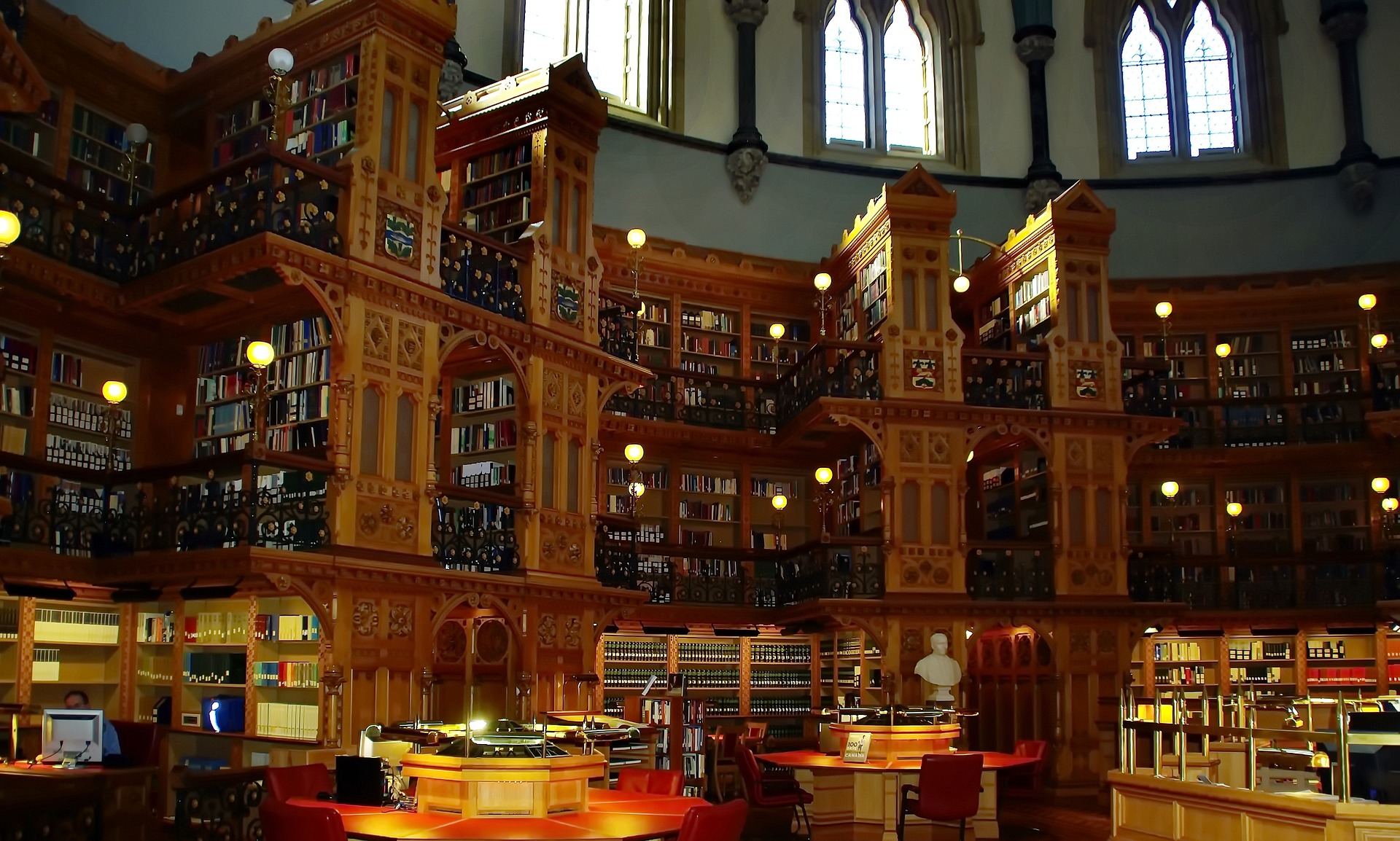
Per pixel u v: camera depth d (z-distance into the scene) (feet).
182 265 37.81
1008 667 61.52
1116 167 76.48
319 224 37.93
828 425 58.39
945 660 48.67
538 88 47.67
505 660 43.16
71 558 37.68
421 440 40.29
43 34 40.91
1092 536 58.44
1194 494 70.95
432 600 39.99
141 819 30.60
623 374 50.03
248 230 36.88
